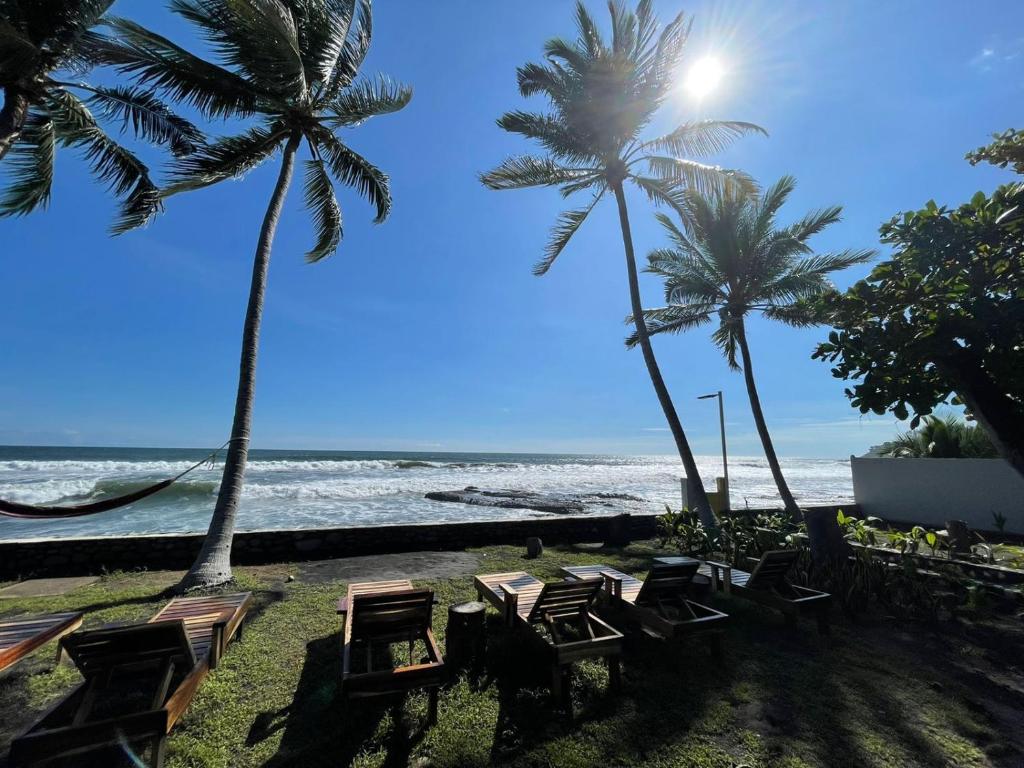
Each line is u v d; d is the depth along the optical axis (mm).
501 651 4113
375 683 2920
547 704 3363
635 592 4949
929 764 2787
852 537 7527
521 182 11383
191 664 3090
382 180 9133
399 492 23047
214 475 27734
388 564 7492
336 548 8227
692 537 9062
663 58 10109
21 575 6586
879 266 3625
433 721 3080
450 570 7148
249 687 3516
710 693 3543
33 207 8359
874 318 3709
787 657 4180
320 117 7859
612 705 3367
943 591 5855
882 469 13070
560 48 10711
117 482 21891
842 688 3637
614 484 32969
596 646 3492
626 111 10492
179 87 6969
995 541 9945
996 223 3143
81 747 2436
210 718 3113
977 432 13477
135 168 8273
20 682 3559
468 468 44938
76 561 6918
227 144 7586
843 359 3641
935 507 11930
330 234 9641
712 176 10680
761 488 33219
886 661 4117
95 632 2680
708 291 13180
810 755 2850
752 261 12617
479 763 2746
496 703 3363
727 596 5828
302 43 7402
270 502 18547
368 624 3432
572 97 10680
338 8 7746
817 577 6102
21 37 5523
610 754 2836
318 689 3504
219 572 6137
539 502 20953
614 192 11352
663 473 49000
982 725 3182
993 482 11070
